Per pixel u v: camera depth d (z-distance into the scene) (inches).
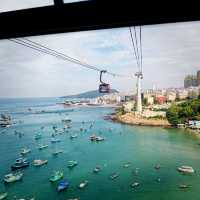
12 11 126.7
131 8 116.0
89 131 3686.0
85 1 120.3
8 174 1851.6
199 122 3412.9
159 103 6368.1
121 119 4648.1
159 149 2452.0
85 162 2123.5
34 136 3405.5
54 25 124.7
